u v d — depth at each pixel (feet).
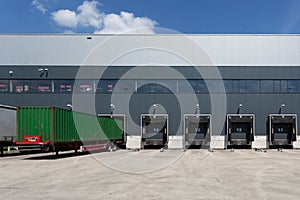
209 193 30.45
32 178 39.58
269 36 109.91
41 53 107.86
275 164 56.49
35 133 64.08
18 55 107.55
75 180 37.93
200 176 41.19
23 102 106.63
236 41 109.50
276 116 106.73
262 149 101.71
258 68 108.99
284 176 41.63
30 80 107.34
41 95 106.93
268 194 30.14
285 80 108.99
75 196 29.17
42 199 28.07
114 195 29.53
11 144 79.00
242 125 108.78
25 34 108.06
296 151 96.17
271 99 108.47
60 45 108.27
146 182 36.40
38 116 64.34
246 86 108.58
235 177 40.47
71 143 72.69
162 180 37.81
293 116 106.83
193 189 32.32
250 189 32.48
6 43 107.86
